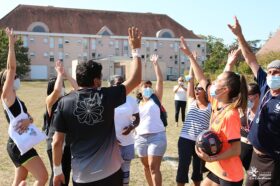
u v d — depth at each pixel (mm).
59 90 5867
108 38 92688
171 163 9766
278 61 4965
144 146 6949
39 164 5832
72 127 4297
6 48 72562
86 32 91500
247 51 5504
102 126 4305
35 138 5754
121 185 4484
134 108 6645
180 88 16344
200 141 4617
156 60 7676
